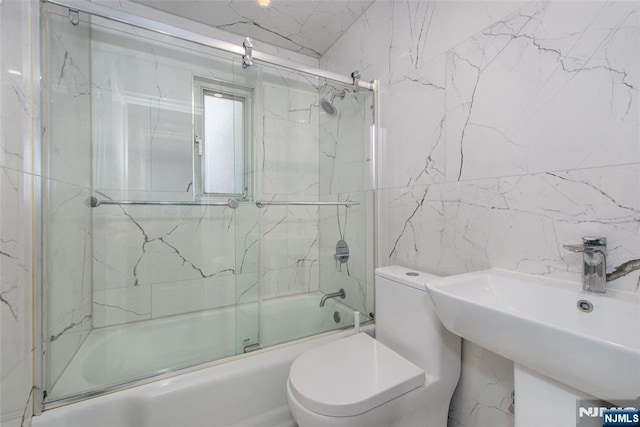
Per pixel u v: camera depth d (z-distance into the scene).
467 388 1.11
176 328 1.59
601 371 0.52
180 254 1.67
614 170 0.73
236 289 1.75
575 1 0.79
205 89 1.67
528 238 0.91
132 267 1.56
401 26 1.41
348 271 1.80
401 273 1.26
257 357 1.25
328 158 1.92
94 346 1.35
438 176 1.23
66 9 1.11
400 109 1.43
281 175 1.86
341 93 1.77
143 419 0.99
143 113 1.56
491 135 1.01
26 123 0.92
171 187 1.63
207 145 1.68
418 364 1.09
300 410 0.87
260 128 1.77
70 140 1.23
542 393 0.68
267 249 1.83
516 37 0.93
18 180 0.86
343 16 1.70
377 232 1.61
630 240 0.70
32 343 0.92
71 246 1.23
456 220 1.15
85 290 1.37
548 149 0.86
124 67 1.52
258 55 1.46
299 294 1.94
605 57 0.74
